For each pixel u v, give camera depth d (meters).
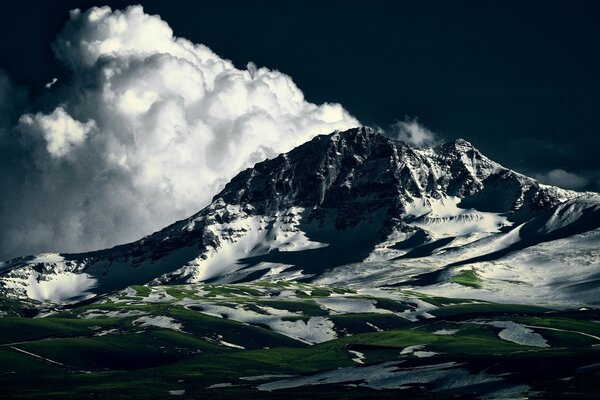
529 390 181.38
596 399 167.62
